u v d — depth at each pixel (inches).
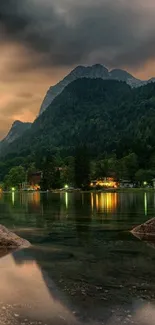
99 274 451.5
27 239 777.6
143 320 300.8
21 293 373.1
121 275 445.4
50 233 891.4
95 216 1438.2
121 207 2101.4
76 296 362.0
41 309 325.7
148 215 1470.2
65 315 311.1
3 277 439.5
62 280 423.5
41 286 398.9
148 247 653.9
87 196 4810.5
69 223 1152.8
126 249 634.2
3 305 336.5
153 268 482.6
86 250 627.5
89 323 295.3
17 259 550.3
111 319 302.7
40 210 1911.9
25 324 293.0
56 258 555.8
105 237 799.1
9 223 1175.0
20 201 3440.0
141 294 367.2
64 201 3208.7
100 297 358.0
